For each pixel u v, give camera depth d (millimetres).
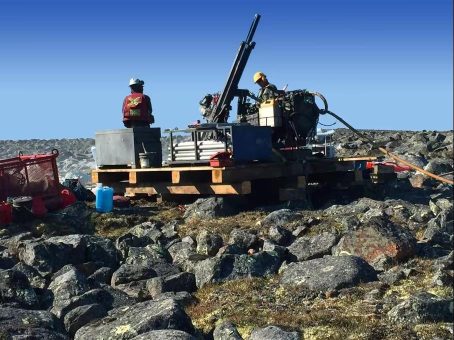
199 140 14078
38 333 6156
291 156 13203
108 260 9148
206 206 11633
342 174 14500
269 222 10453
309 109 13742
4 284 7375
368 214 10648
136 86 13695
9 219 10664
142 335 5797
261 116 13609
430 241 9156
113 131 13648
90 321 6734
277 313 6605
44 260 8680
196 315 6879
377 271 7816
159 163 13516
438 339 5664
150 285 7812
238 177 11906
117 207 12766
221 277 7945
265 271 8109
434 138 27438
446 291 6887
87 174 20672
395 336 5762
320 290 7180
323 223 10211
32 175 11617
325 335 5895
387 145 26234
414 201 13461
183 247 9312
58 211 11617
